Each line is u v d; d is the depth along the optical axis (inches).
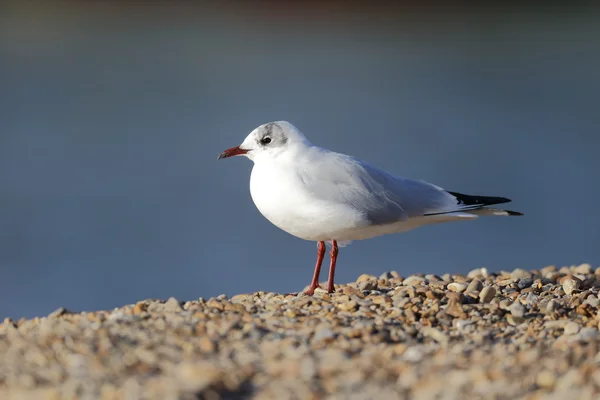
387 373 239.6
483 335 289.3
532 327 300.4
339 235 371.9
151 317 299.7
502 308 321.7
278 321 299.0
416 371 239.8
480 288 356.8
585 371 234.1
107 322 291.4
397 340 282.2
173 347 264.1
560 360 248.8
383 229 377.4
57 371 244.5
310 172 365.4
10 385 237.9
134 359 252.1
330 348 265.6
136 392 223.9
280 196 365.7
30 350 263.1
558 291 359.9
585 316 316.5
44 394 229.0
